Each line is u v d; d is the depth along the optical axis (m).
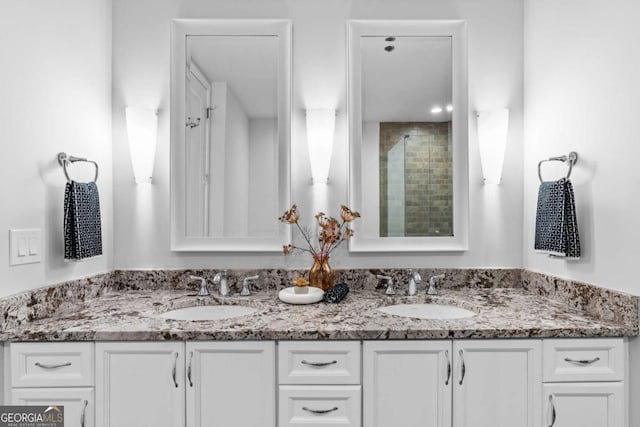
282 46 1.93
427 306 1.78
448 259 1.93
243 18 1.93
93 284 1.74
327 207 1.93
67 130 1.60
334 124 1.92
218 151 1.93
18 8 1.36
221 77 1.93
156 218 1.93
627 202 1.33
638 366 1.30
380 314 1.50
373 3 1.93
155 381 1.32
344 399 1.32
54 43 1.53
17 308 1.34
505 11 1.93
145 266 1.93
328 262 1.91
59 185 1.56
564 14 1.63
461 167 1.93
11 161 1.33
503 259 1.93
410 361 1.33
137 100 1.92
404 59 1.93
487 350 1.33
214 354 1.32
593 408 1.33
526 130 1.92
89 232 1.61
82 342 1.31
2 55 1.29
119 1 1.92
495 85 1.93
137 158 1.87
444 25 1.93
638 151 1.28
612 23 1.38
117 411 1.32
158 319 1.44
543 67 1.78
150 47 1.92
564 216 1.51
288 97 1.92
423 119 1.93
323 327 1.34
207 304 1.76
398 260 1.93
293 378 1.32
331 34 1.93
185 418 1.32
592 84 1.47
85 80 1.72
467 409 1.33
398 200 1.93
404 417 1.33
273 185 1.93
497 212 1.93
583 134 1.52
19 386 1.30
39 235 1.46
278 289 1.91
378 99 1.94
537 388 1.33
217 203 1.93
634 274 1.30
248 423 1.32
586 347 1.33
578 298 1.54
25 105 1.39
